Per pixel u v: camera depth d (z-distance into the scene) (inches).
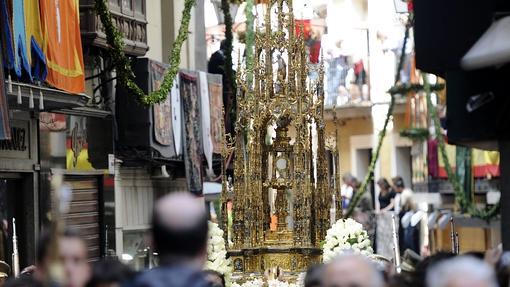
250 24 1232.8
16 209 1063.6
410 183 2247.8
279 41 901.2
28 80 935.0
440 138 1598.2
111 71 1144.2
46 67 952.3
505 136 612.1
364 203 1755.7
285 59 1020.5
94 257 1159.0
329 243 871.1
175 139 1235.2
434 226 1749.5
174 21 1370.6
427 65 629.6
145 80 1173.7
